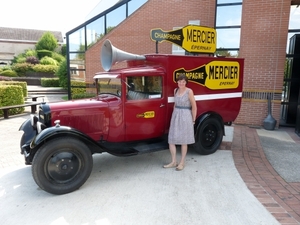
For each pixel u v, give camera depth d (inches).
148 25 410.6
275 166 174.7
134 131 170.7
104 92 182.9
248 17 294.4
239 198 129.3
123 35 429.1
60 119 152.0
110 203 126.8
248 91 303.6
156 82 172.7
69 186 136.9
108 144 170.2
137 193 136.7
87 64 467.5
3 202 130.0
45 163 131.3
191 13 380.5
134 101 165.8
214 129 200.4
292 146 223.8
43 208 123.2
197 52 225.8
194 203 125.4
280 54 287.6
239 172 163.0
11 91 382.0
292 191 136.6
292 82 314.3
